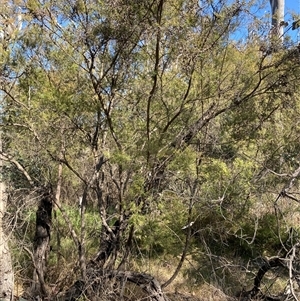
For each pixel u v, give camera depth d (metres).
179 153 3.97
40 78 4.03
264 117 4.65
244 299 5.15
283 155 4.76
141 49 3.97
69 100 3.97
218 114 4.36
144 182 4.05
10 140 4.39
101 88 4.07
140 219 3.84
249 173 4.14
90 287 4.24
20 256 5.18
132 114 4.25
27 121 3.95
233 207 4.44
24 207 4.57
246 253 5.88
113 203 4.74
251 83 4.39
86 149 4.47
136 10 3.71
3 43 3.88
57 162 4.42
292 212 5.29
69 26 3.91
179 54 3.86
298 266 4.45
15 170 4.51
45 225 5.00
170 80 4.13
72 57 3.99
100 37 3.86
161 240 4.32
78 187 5.39
